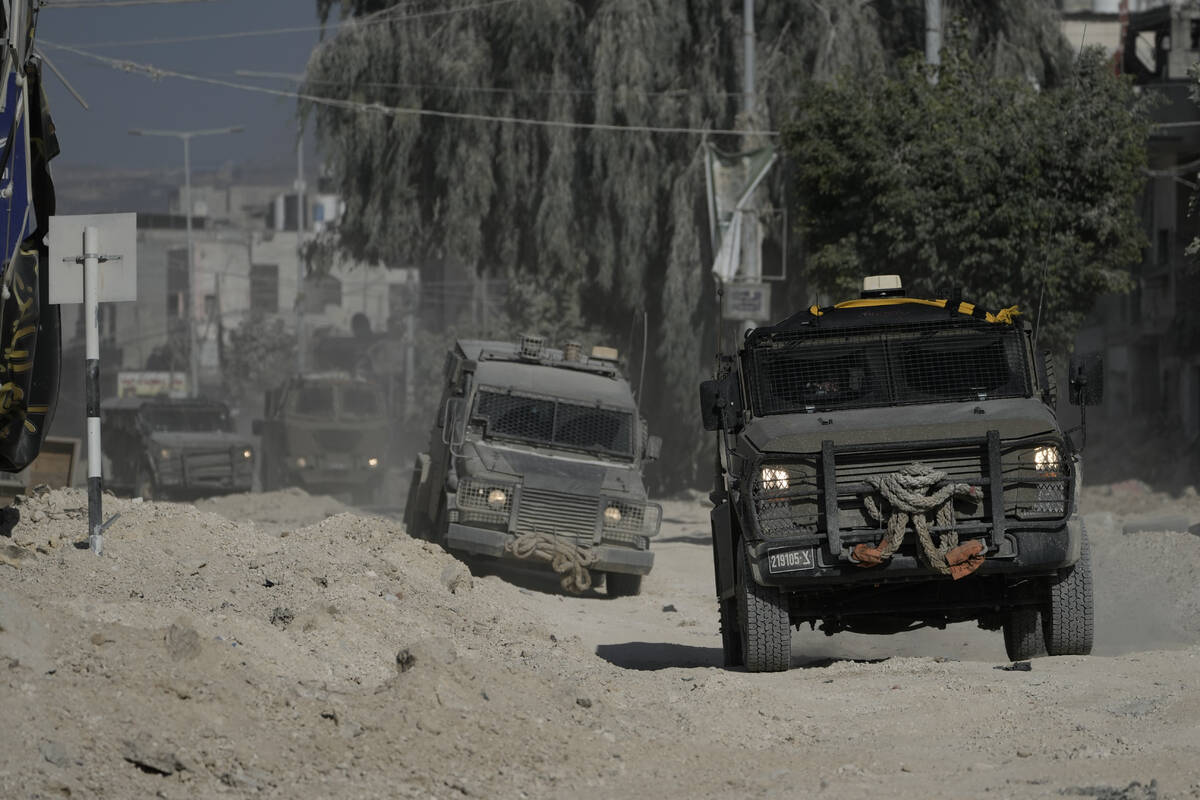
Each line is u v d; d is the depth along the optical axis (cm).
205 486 10744
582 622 4394
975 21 11069
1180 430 11762
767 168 9219
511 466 5366
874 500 2878
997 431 2888
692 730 2292
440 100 11000
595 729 2209
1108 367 13612
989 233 6969
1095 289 7112
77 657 2055
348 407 12156
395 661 2669
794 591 2980
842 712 2486
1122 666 2847
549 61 10944
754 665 3027
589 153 10875
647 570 5350
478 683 2273
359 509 9412
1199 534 5416
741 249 9256
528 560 5278
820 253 7338
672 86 11069
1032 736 2231
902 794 1858
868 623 3231
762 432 3008
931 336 3175
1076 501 2931
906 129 7119
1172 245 12062
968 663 3008
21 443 3256
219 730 1936
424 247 11512
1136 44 12494
